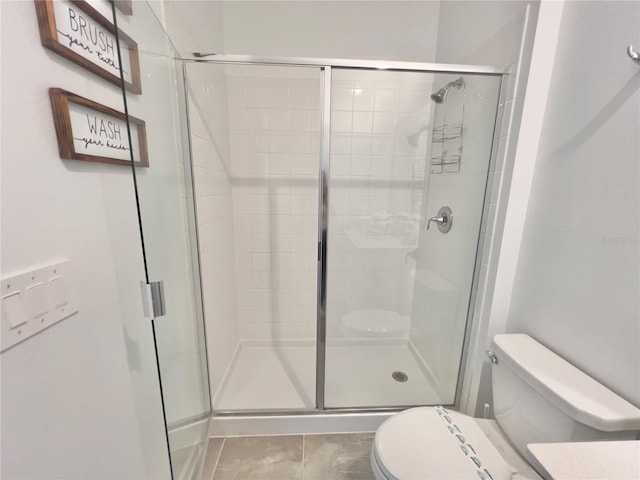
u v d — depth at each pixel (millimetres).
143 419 840
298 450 1313
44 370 516
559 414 757
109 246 698
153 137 817
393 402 1511
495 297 1186
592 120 820
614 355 763
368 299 1998
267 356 1984
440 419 985
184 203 1135
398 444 880
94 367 645
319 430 1412
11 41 453
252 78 1703
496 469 811
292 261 1989
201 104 1352
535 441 830
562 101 929
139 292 825
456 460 832
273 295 2031
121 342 741
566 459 497
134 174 627
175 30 1111
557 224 945
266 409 1441
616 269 756
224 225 1720
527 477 798
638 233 702
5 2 443
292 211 1910
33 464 497
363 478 1188
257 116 1758
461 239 1447
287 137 1797
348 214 1886
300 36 1725
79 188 601
